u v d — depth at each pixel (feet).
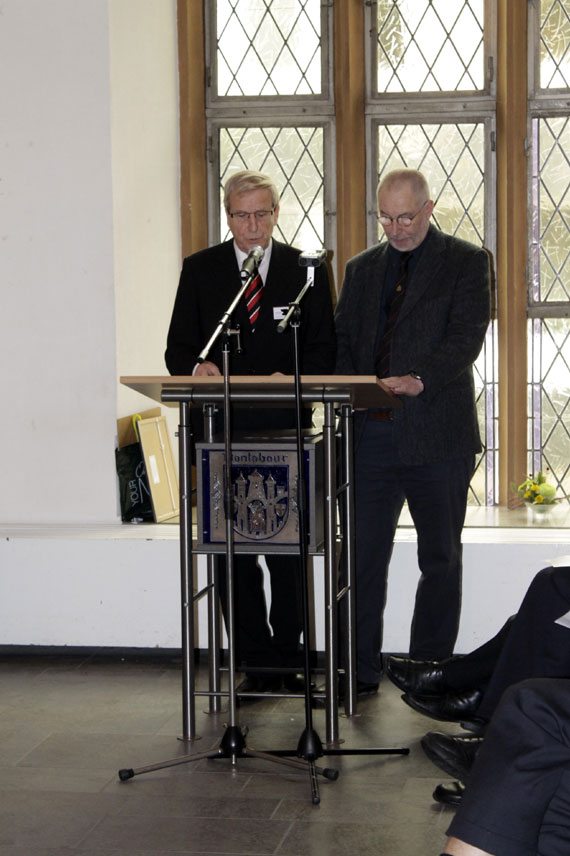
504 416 17.01
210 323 11.59
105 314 14.84
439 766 8.94
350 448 11.13
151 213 15.96
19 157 14.80
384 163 17.26
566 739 4.70
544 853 4.82
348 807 8.98
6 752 10.47
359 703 11.96
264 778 9.68
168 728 11.16
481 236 17.16
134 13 15.38
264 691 12.09
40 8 14.62
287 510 10.02
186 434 10.17
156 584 14.07
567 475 17.20
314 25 17.22
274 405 10.76
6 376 15.15
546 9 16.83
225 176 17.47
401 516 15.65
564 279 17.12
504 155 16.80
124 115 15.07
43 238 14.88
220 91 17.39
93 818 8.80
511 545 13.37
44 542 14.16
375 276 12.12
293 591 12.07
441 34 17.10
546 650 8.10
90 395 14.98
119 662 13.80
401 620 13.64
